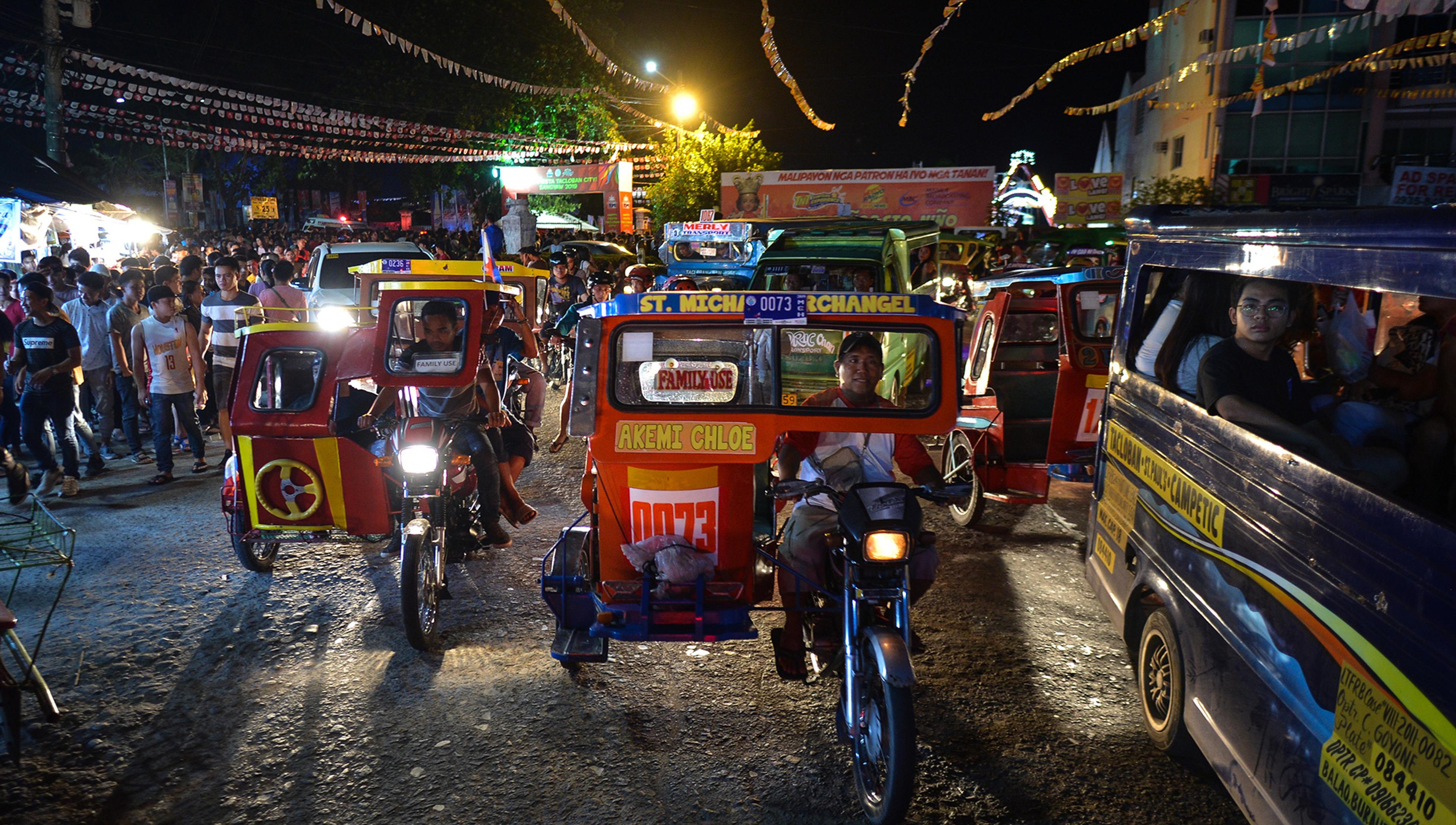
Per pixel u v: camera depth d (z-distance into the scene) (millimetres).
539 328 9180
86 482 8047
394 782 3514
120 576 5688
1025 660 4539
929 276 13219
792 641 3703
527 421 6500
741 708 4074
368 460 5141
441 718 3975
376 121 16516
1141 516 3830
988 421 6426
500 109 24312
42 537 4293
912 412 3580
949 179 24031
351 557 6055
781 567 3654
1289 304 2996
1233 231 3102
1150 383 3840
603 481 3570
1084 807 3334
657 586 3477
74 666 4449
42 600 5277
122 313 8633
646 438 3535
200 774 3568
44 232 14586
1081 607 5211
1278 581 2635
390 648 4688
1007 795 3402
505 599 5359
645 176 29562
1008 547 6266
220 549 6191
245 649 4660
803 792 3453
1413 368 2684
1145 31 10352
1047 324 7258
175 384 7941
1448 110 25719
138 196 37688
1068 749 3723
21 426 7434
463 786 3482
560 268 13258
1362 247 2311
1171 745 3512
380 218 52906
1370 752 2156
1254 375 3082
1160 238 3873
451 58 23375
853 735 3312
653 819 3285
